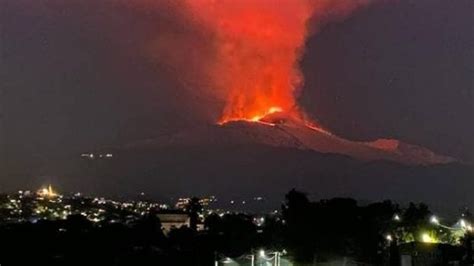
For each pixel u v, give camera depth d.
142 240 62.31
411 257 45.91
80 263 49.38
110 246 56.16
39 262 48.12
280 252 53.91
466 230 56.34
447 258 47.75
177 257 54.25
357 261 51.62
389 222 56.12
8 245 52.09
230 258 55.69
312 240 52.75
